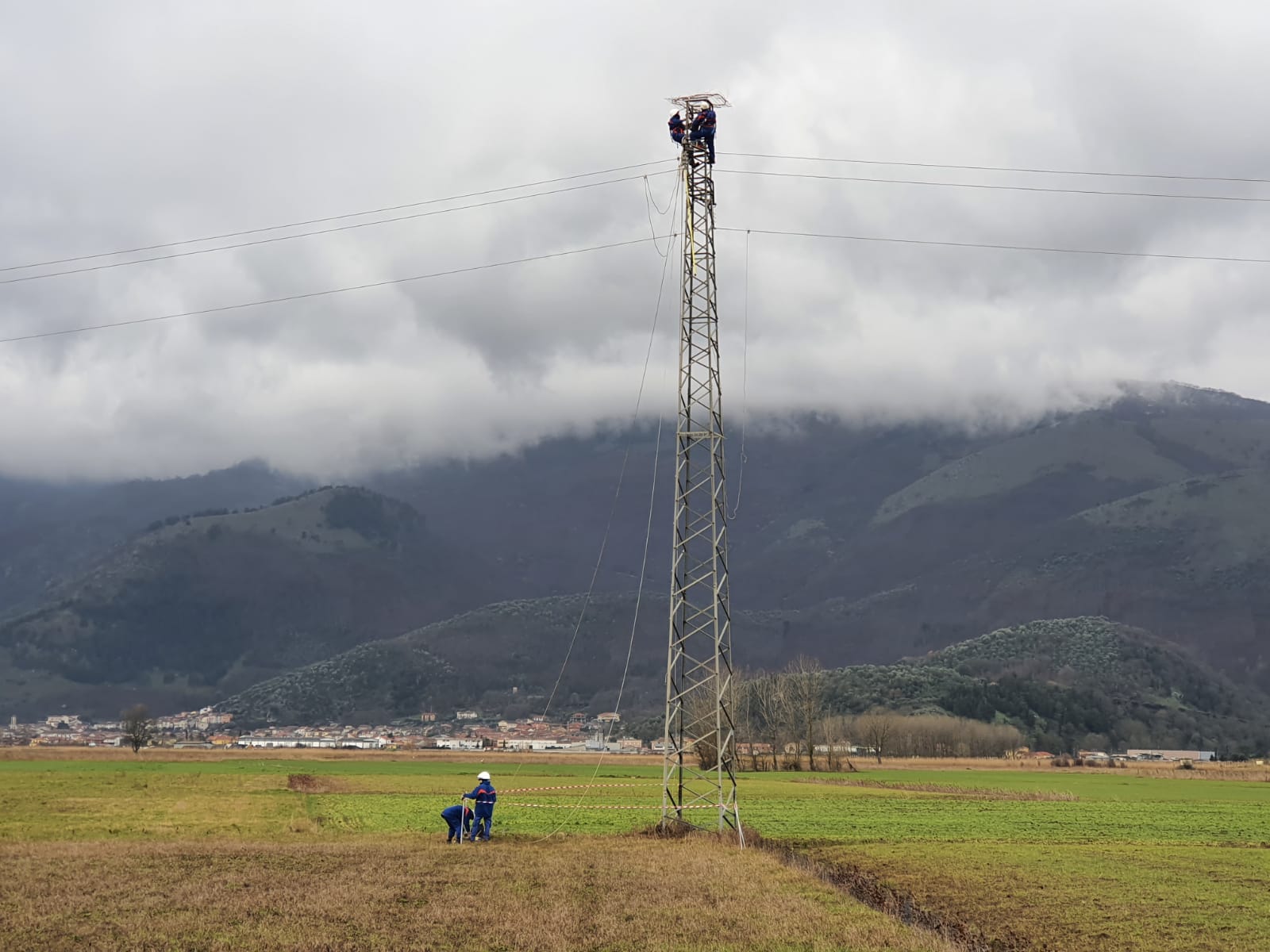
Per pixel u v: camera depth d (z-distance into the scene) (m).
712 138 75.00
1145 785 171.00
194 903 43.72
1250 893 54.25
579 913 43.25
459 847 62.34
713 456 73.44
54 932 38.59
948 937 42.19
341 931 39.31
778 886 50.50
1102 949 41.59
